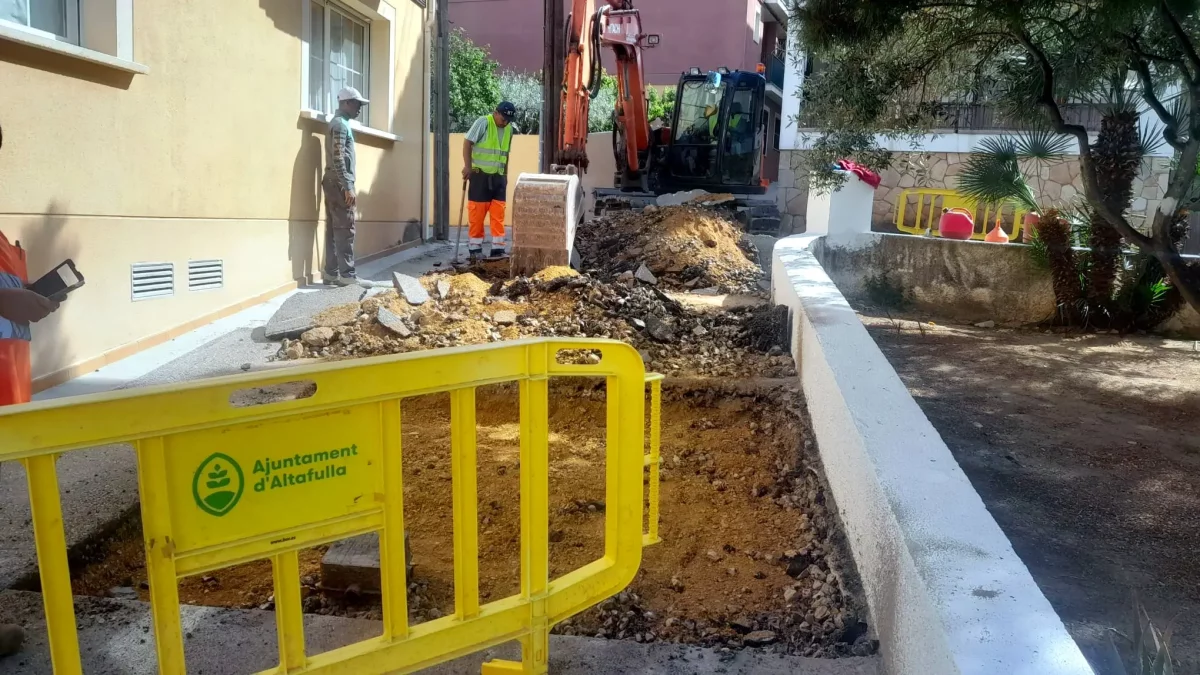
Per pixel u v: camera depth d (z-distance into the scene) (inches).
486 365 91.2
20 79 195.5
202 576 135.0
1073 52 217.2
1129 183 331.0
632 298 292.0
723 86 648.4
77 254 215.9
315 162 352.5
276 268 321.4
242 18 287.6
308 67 342.0
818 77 267.3
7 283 106.8
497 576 136.5
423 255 453.7
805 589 131.4
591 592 106.4
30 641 106.8
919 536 93.7
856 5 214.8
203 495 77.5
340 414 83.6
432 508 161.3
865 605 119.0
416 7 451.2
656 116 907.4
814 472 169.5
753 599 131.0
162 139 248.2
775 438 197.2
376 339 251.6
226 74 279.7
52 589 73.4
